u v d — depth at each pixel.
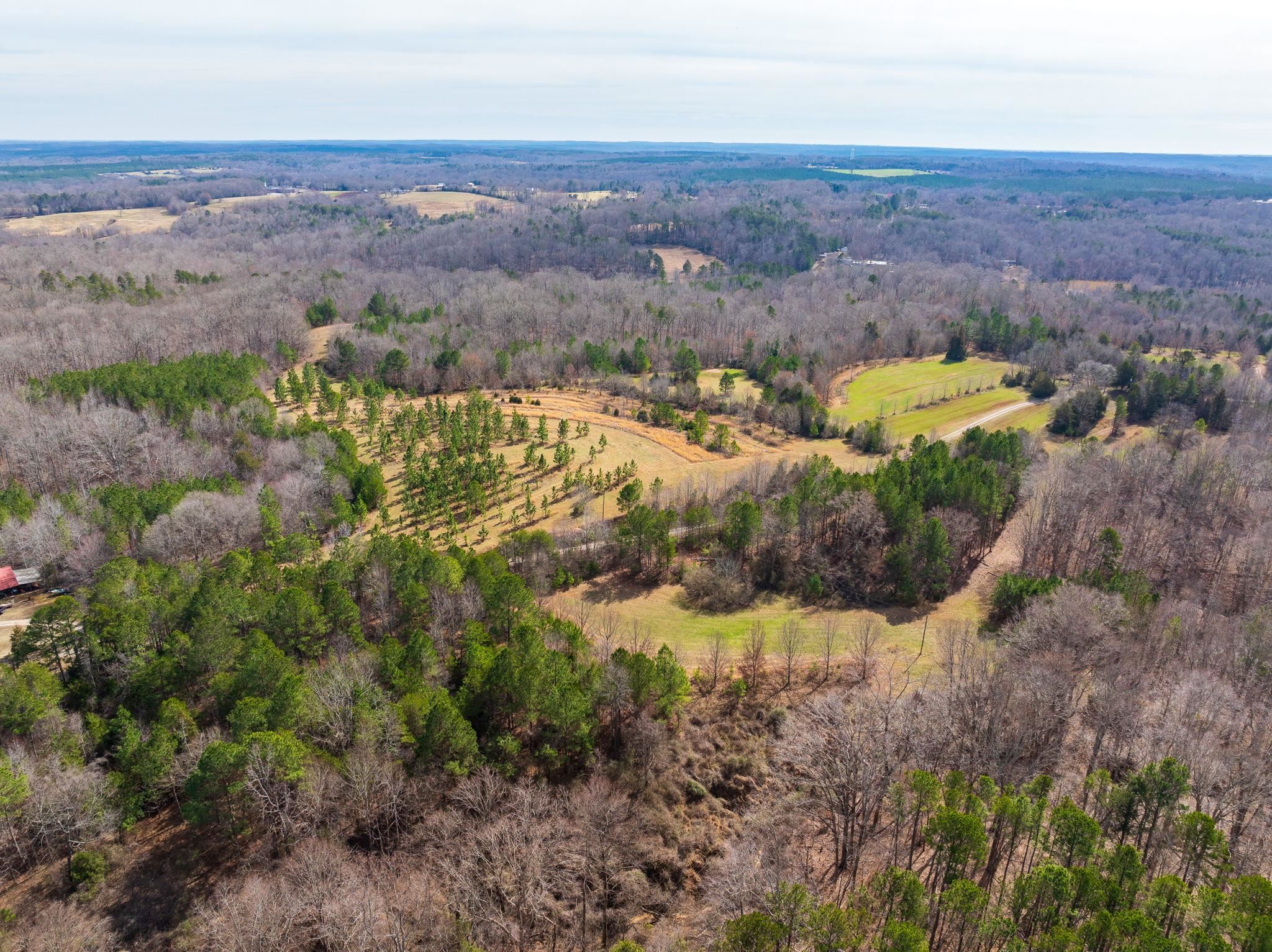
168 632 79.62
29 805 59.62
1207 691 68.81
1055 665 74.38
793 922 50.28
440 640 81.56
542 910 57.00
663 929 57.81
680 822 67.25
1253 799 59.81
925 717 70.50
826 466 124.75
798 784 69.94
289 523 108.56
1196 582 102.00
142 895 57.53
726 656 88.94
